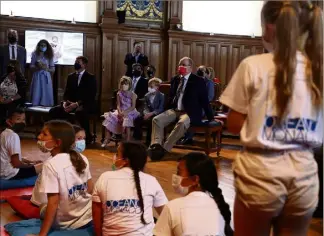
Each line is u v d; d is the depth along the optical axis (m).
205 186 1.98
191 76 5.90
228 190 4.30
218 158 6.00
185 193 2.04
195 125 5.87
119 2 10.12
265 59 1.44
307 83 1.42
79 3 9.70
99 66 9.93
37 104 8.26
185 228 1.91
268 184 1.40
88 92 6.71
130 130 6.52
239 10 11.07
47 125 2.89
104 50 9.86
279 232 1.50
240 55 11.13
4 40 8.92
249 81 1.43
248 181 1.43
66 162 2.84
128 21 10.28
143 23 10.40
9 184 4.00
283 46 1.39
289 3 1.41
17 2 9.10
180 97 5.92
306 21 1.43
